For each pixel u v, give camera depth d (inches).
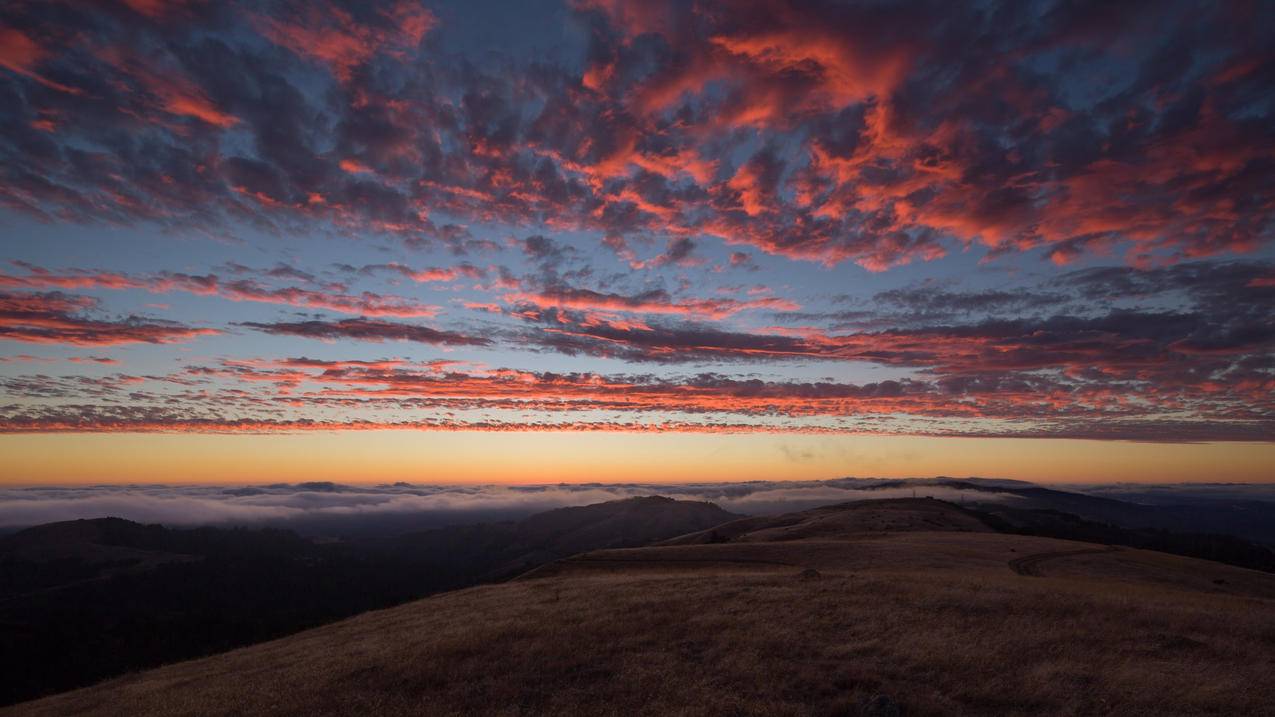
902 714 613.3
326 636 1392.7
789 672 737.0
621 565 2699.3
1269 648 762.2
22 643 4662.9
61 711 962.1
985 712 612.7
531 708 666.8
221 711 753.0
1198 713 589.3
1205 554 6058.1
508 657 844.6
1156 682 657.6
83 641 4857.3
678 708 643.5
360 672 848.3
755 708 633.6
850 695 661.9
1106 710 601.6
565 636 930.7
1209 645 775.7
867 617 960.9
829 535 4072.3
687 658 806.5
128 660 4306.1
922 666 734.5
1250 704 602.9
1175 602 1077.8
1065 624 883.4
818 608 1037.2
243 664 1158.3
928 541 2847.0
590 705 665.6
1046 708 613.9
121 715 832.3
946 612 973.8
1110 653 754.2
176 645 4672.7
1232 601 1185.4
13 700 3521.2
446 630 1105.4
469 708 680.4
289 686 831.1
